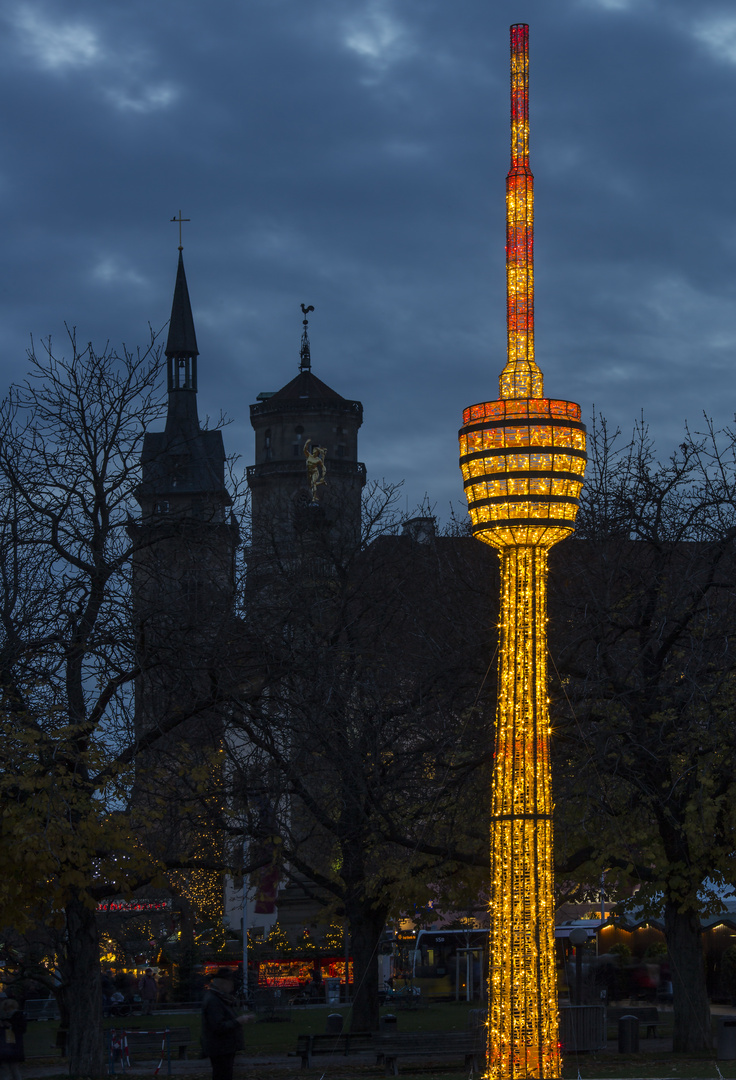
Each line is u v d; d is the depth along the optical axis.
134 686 25.44
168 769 24.30
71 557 24.81
